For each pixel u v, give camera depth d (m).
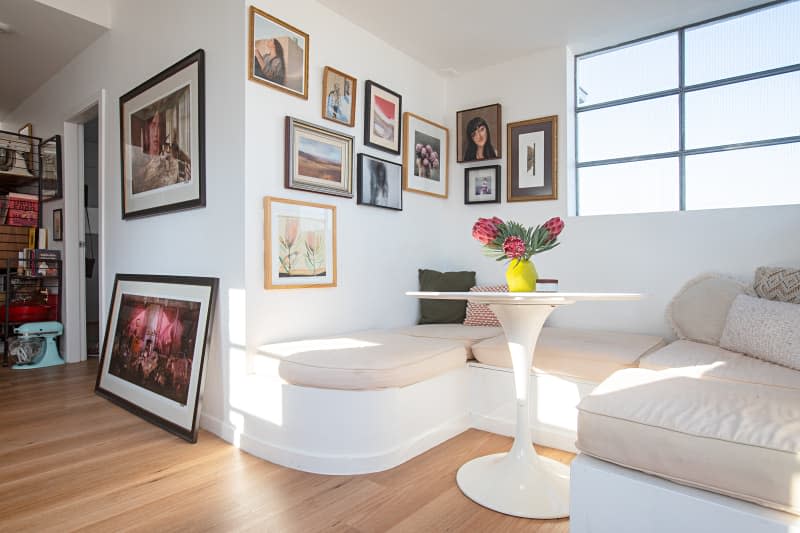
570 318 3.23
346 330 2.91
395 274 3.34
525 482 1.74
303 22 2.66
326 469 1.91
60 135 4.18
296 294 2.55
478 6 2.84
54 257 4.16
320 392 1.93
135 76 3.12
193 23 2.61
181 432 2.30
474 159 3.70
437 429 2.25
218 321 2.41
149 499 1.68
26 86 4.51
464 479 1.82
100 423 2.53
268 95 2.44
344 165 2.90
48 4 3.09
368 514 1.58
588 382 2.12
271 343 2.38
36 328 3.96
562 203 3.30
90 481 1.82
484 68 3.71
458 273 3.57
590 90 3.42
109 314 3.20
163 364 2.57
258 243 2.36
